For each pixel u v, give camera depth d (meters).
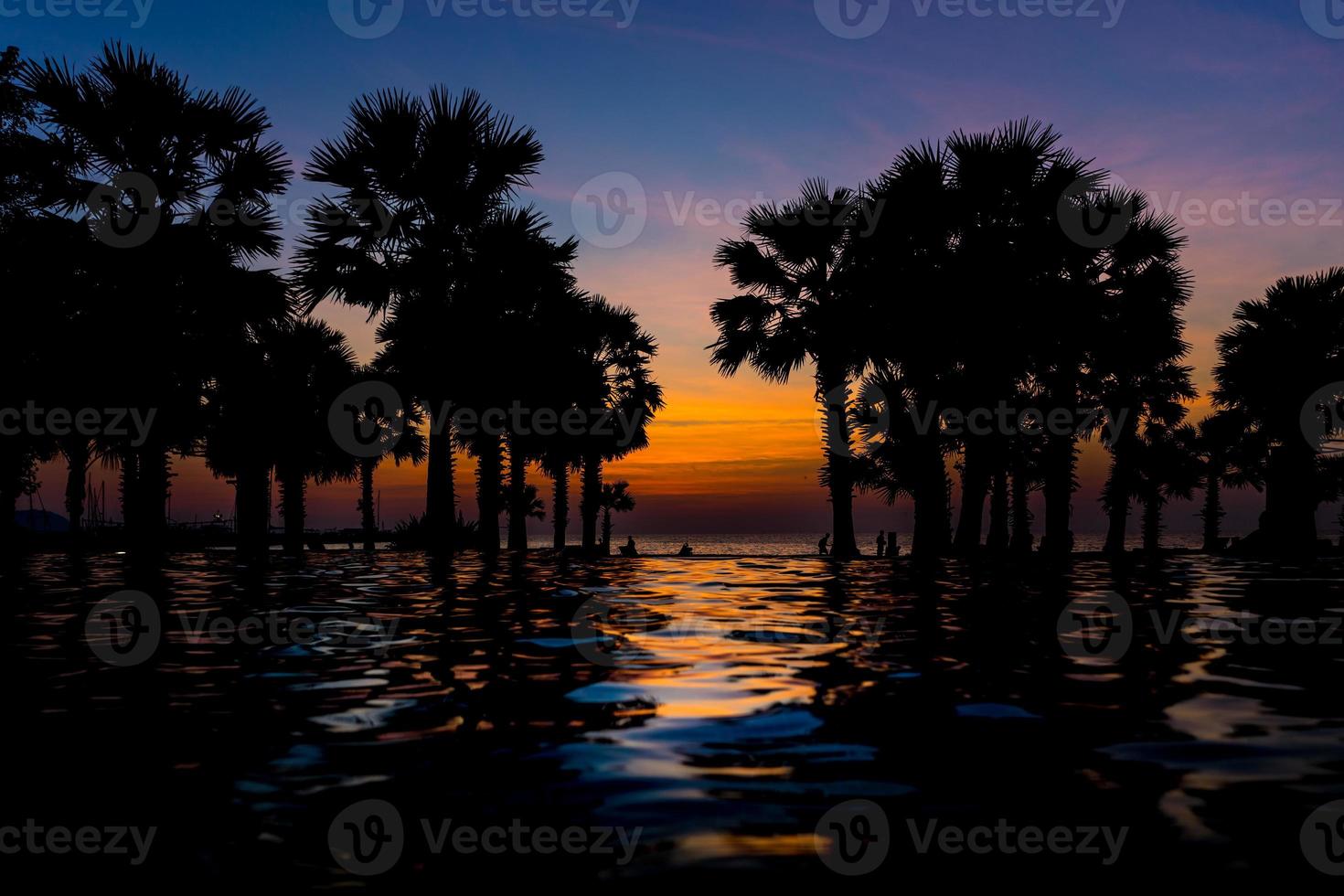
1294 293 20.45
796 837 1.96
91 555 14.81
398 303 14.91
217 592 7.64
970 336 15.35
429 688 3.49
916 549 17.84
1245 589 8.05
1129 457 22.97
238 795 2.25
